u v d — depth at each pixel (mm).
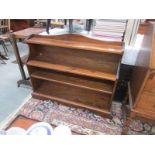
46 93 2070
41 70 2047
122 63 1770
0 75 2609
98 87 1772
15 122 1134
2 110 1860
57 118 1796
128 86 1771
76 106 1926
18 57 2146
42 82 2234
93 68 1745
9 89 2254
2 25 3967
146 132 1676
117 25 1622
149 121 1328
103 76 1599
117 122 1774
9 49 3848
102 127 1705
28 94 2176
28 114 1828
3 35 3557
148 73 1114
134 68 1697
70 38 1634
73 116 1832
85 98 2000
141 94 1224
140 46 1638
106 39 1616
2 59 3172
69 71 1688
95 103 1927
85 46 1520
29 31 2211
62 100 1966
